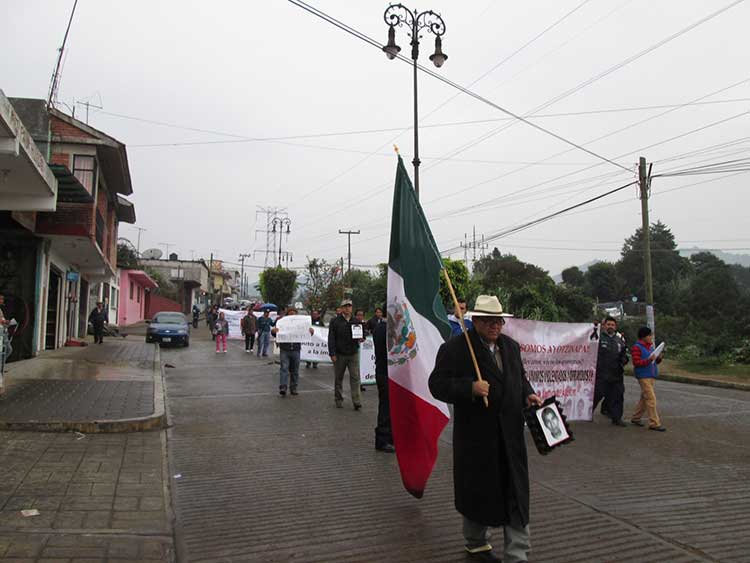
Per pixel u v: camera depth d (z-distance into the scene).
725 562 4.36
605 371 10.27
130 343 25.55
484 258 63.69
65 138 19.36
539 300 28.94
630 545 4.67
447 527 5.04
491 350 4.30
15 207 13.07
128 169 22.77
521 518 3.96
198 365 18.41
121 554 4.29
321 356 16.83
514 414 4.12
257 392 12.90
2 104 8.88
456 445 4.25
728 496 5.99
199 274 69.88
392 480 6.45
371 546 4.61
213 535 4.79
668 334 28.81
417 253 5.73
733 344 22.98
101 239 22.00
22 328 16.28
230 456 7.35
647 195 22.86
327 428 9.20
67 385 11.47
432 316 5.59
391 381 5.64
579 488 6.24
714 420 10.80
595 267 75.75
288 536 4.80
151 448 7.52
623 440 8.88
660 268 71.00
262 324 21.91
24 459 6.63
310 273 44.81
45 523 4.80
